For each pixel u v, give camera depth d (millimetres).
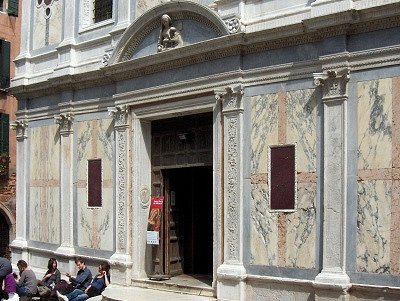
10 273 12125
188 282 12352
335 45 9766
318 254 9867
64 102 14984
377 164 9320
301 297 10008
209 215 14383
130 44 13125
